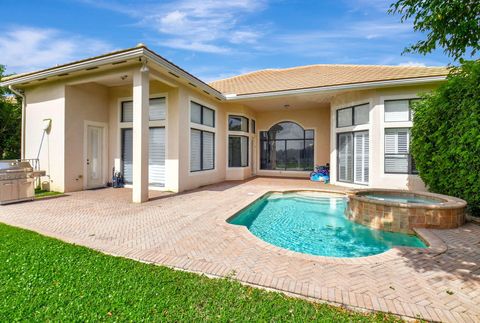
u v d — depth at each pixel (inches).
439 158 288.7
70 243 179.9
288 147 680.4
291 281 129.3
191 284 125.3
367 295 117.0
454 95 265.0
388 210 249.4
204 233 206.7
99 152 441.7
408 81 391.2
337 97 500.4
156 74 343.6
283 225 285.4
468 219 248.7
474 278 134.3
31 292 116.6
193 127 442.3
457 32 125.4
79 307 105.4
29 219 244.2
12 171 315.6
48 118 401.7
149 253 165.0
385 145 424.2
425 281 130.7
